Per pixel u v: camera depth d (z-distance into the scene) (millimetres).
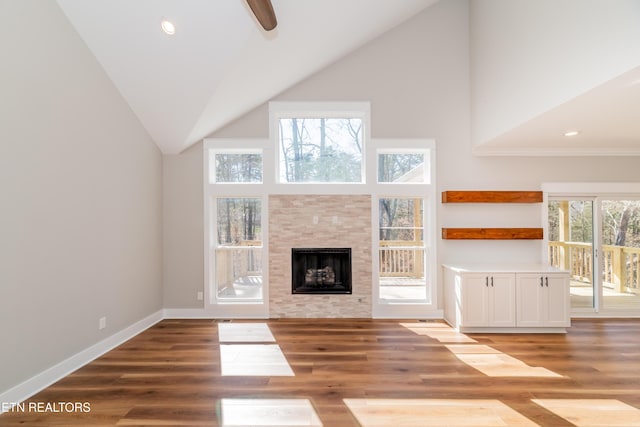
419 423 2088
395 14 4129
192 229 4418
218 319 4328
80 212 2908
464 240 4402
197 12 2797
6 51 2215
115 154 3408
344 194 4398
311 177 4539
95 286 3098
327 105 4402
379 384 2572
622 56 2111
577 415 2176
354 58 4422
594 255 4418
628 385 2561
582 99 2568
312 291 4391
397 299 4516
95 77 3107
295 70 4020
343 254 4469
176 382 2609
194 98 3553
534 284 3768
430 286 4418
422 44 4426
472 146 4383
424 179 4523
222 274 4531
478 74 4160
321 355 3129
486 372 2771
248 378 2672
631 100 2592
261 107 4402
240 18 2822
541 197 4297
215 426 2061
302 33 3393
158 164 4301
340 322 4176
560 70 2670
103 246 3215
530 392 2455
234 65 3232
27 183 2373
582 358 3055
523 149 4344
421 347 3328
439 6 4426
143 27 2908
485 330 3787
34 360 2438
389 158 4523
